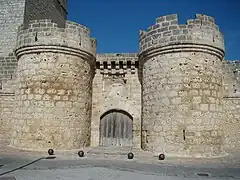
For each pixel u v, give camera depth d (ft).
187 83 40.09
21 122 44.19
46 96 43.62
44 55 44.80
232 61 50.37
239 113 48.14
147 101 44.70
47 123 42.88
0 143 49.80
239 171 28.84
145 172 27.89
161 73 42.27
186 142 38.55
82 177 25.26
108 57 54.34
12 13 71.87
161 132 40.68
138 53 49.65
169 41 41.29
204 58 41.24
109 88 54.44
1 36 71.00
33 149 42.04
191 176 26.22
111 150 44.80
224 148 46.62
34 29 45.32
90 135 51.85
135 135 51.75
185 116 39.24
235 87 49.21
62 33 45.09
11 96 53.98
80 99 47.06
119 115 54.13
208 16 42.57
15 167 29.32
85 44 47.78
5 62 55.98
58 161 33.78
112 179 24.66
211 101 40.37
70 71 45.68
